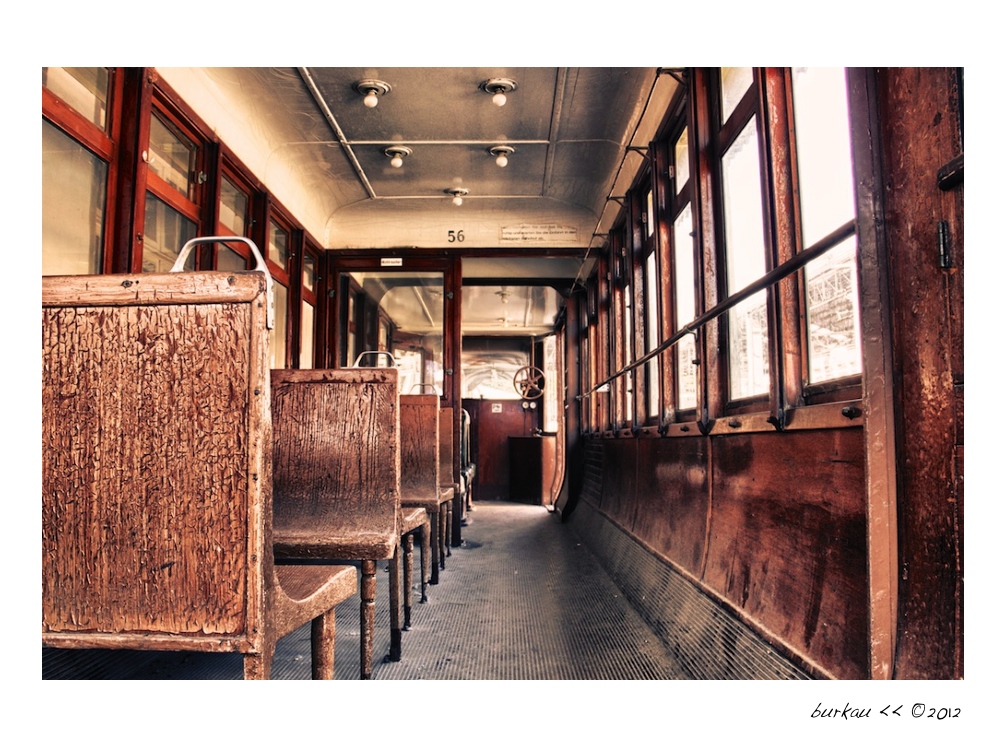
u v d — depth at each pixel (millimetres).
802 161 2162
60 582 1273
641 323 4684
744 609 2268
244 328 1255
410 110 4680
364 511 2545
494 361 14430
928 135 1321
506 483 11477
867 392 1405
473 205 6703
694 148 3143
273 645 1311
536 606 3703
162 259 3625
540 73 4141
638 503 4441
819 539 1863
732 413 2820
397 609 2795
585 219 6781
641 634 3055
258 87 4305
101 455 1269
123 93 3191
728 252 2982
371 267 6766
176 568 1258
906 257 1380
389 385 2555
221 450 1256
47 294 1276
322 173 5836
